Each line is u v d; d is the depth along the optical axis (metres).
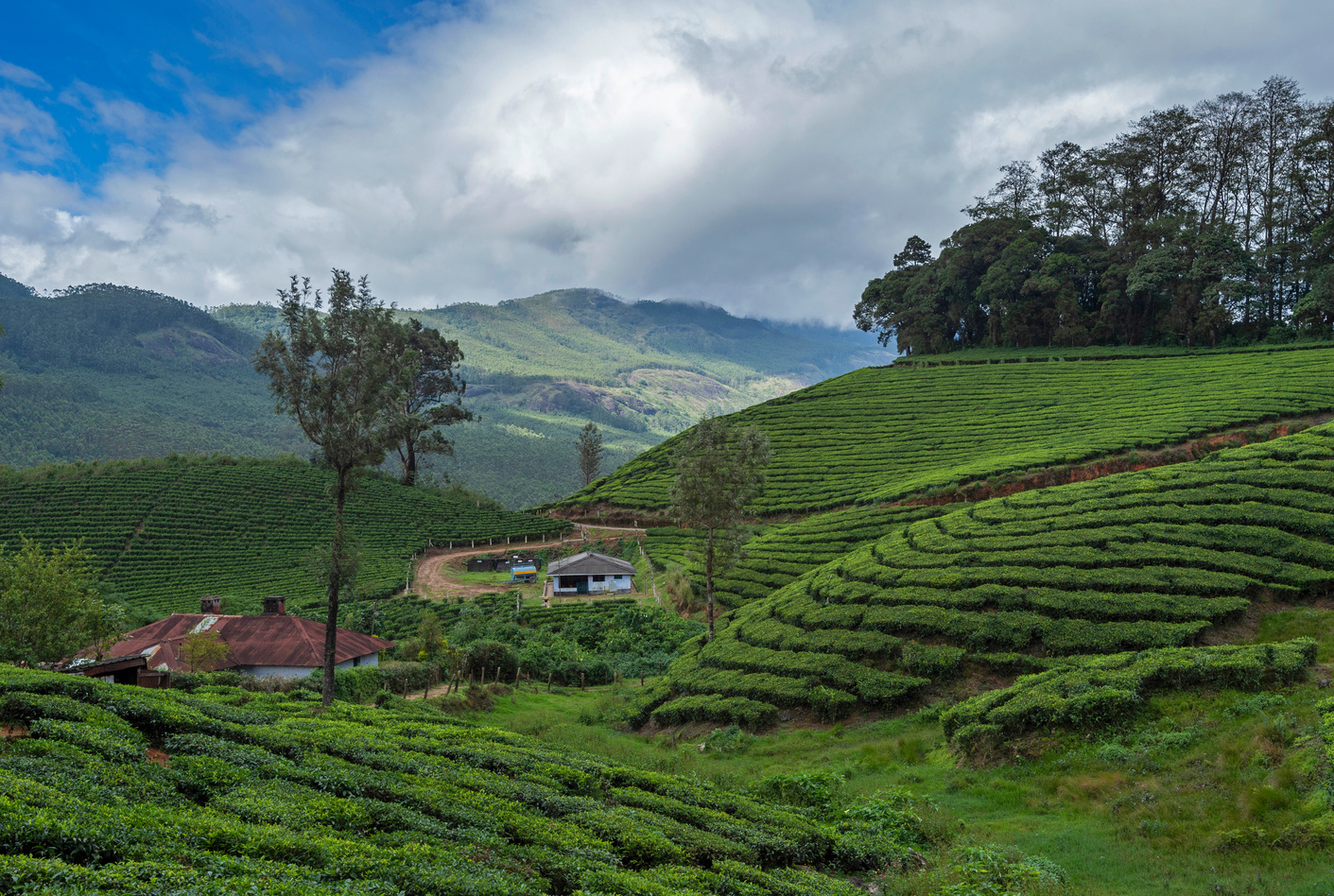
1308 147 111.44
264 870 12.05
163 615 72.19
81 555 42.47
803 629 42.59
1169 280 112.62
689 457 50.62
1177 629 32.19
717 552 52.25
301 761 20.59
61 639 39.06
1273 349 99.62
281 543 99.19
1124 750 25.27
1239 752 22.94
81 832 11.98
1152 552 38.25
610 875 15.05
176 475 112.88
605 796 23.16
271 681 42.38
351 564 35.06
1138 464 65.81
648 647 60.62
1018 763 26.80
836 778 27.20
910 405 106.38
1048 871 18.50
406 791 18.41
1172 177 126.44
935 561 43.81
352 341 34.62
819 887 17.73
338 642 52.22
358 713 31.59
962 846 20.70
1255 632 32.09
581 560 81.56
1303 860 17.58
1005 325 128.50
